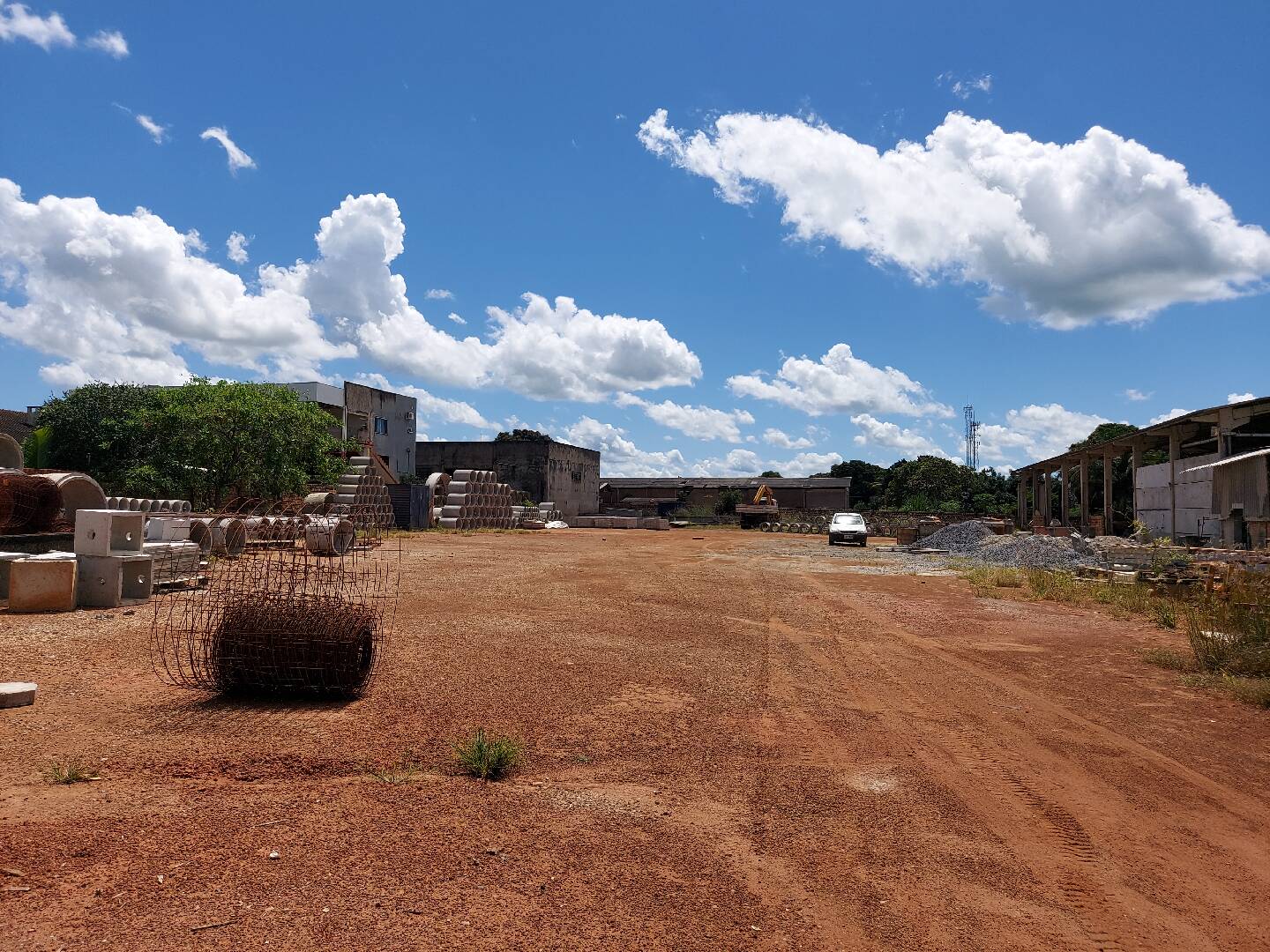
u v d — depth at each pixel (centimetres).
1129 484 4703
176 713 597
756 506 6100
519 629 1018
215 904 323
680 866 389
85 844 371
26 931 296
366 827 409
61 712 588
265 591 685
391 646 875
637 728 619
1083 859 423
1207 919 363
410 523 3584
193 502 2630
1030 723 689
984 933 340
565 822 432
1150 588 1516
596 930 323
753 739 611
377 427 5053
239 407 2586
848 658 952
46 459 2864
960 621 1266
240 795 445
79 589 1055
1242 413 2553
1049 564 2217
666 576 1856
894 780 534
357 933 307
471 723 605
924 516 5803
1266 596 1095
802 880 382
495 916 328
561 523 5184
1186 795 524
